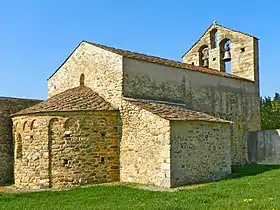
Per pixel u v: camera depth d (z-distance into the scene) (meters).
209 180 15.94
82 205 10.52
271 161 23.00
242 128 23.61
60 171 15.50
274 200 9.28
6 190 15.47
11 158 19.36
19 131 16.83
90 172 15.66
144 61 17.95
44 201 11.68
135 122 15.81
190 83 20.30
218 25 26.14
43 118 15.91
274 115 43.22
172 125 14.57
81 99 16.92
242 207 8.43
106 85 17.58
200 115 16.89
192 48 27.23
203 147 15.95
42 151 15.77
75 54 19.91
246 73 25.27
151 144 15.05
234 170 19.45
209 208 8.62
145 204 9.80
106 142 16.17
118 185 14.78
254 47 25.22
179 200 10.27
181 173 14.71
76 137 15.63
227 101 22.62
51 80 21.55
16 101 20.30
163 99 18.66
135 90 17.33
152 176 14.88
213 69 24.80
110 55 17.58
